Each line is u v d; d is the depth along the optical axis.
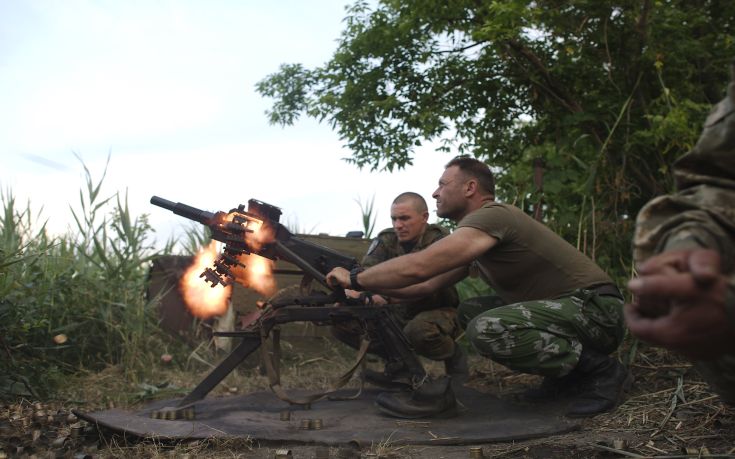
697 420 3.05
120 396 4.23
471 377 4.68
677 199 1.29
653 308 1.04
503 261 3.52
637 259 1.27
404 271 3.22
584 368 3.46
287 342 5.29
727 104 1.36
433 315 4.14
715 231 1.19
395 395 3.60
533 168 5.50
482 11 5.58
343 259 3.51
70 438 3.12
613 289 3.61
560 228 5.21
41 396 4.13
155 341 5.30
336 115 6.27
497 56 5.73
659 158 5.50
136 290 5.41
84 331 5.05
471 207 3.78
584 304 3.44
